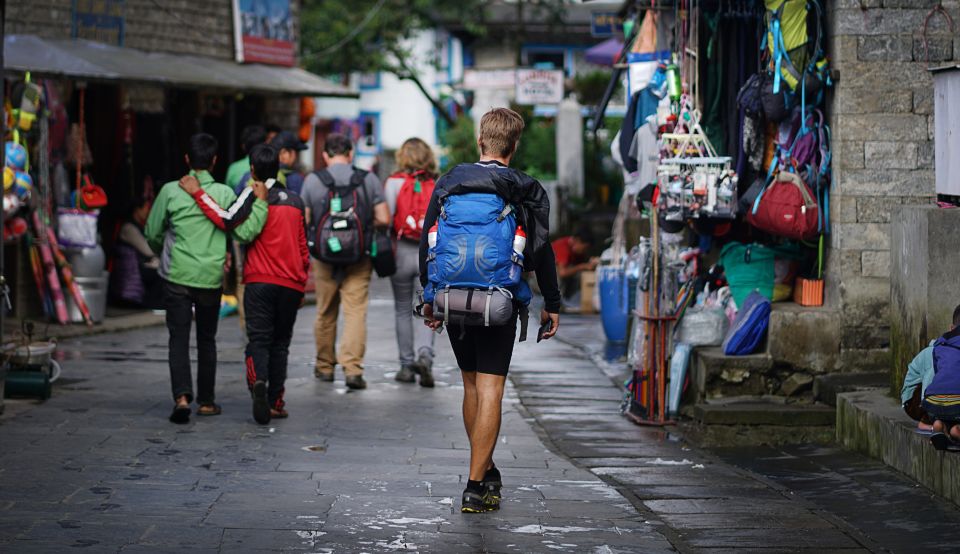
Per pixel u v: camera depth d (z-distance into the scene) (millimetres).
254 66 28844
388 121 64938
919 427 10977
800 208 14070
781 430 13367
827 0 14422
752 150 14516
